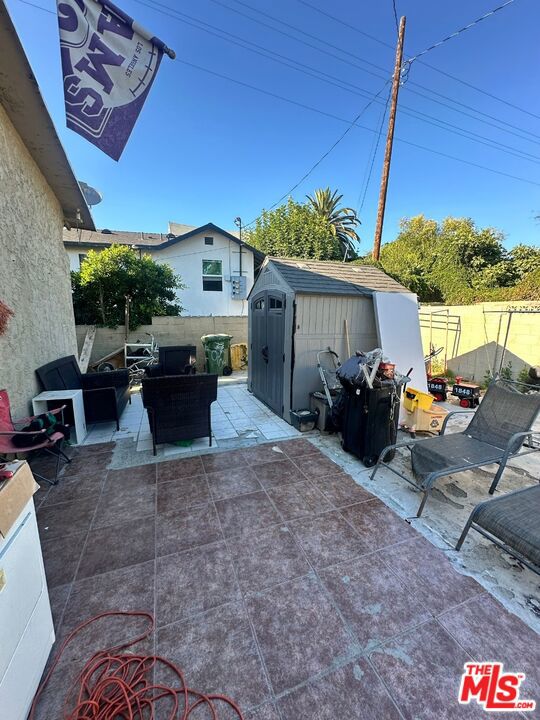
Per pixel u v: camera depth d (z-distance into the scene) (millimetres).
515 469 3227
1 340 2764
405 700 1231
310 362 4301
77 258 10867
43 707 1214
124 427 4219
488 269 13336
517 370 5918
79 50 2162
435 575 1848
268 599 1682
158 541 2115
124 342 7820
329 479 2934
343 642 1456
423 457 2832
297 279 4316
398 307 4566
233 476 2973
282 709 1205
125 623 1547
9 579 1080
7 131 3002
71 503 2543
